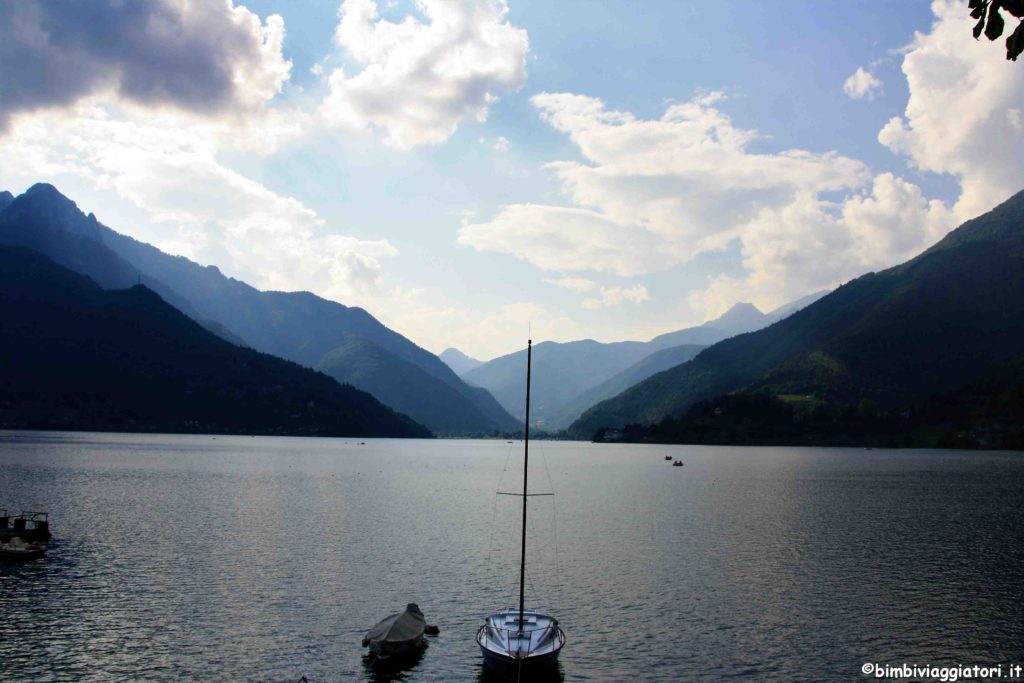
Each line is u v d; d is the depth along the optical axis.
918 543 88.94
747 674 45.22
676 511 123.62
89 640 49.22
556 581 68.12
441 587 65.19
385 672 44.91
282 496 135.88
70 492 130.25
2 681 42.38
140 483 151.12
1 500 116.06
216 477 172.75
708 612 58.03
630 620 55.88
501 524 105.56
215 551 78.75
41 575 66.44
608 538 93.12
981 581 68.06
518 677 42.50
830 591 64.38
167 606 57.25
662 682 43.94
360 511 117.31
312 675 44.28
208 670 44.59
